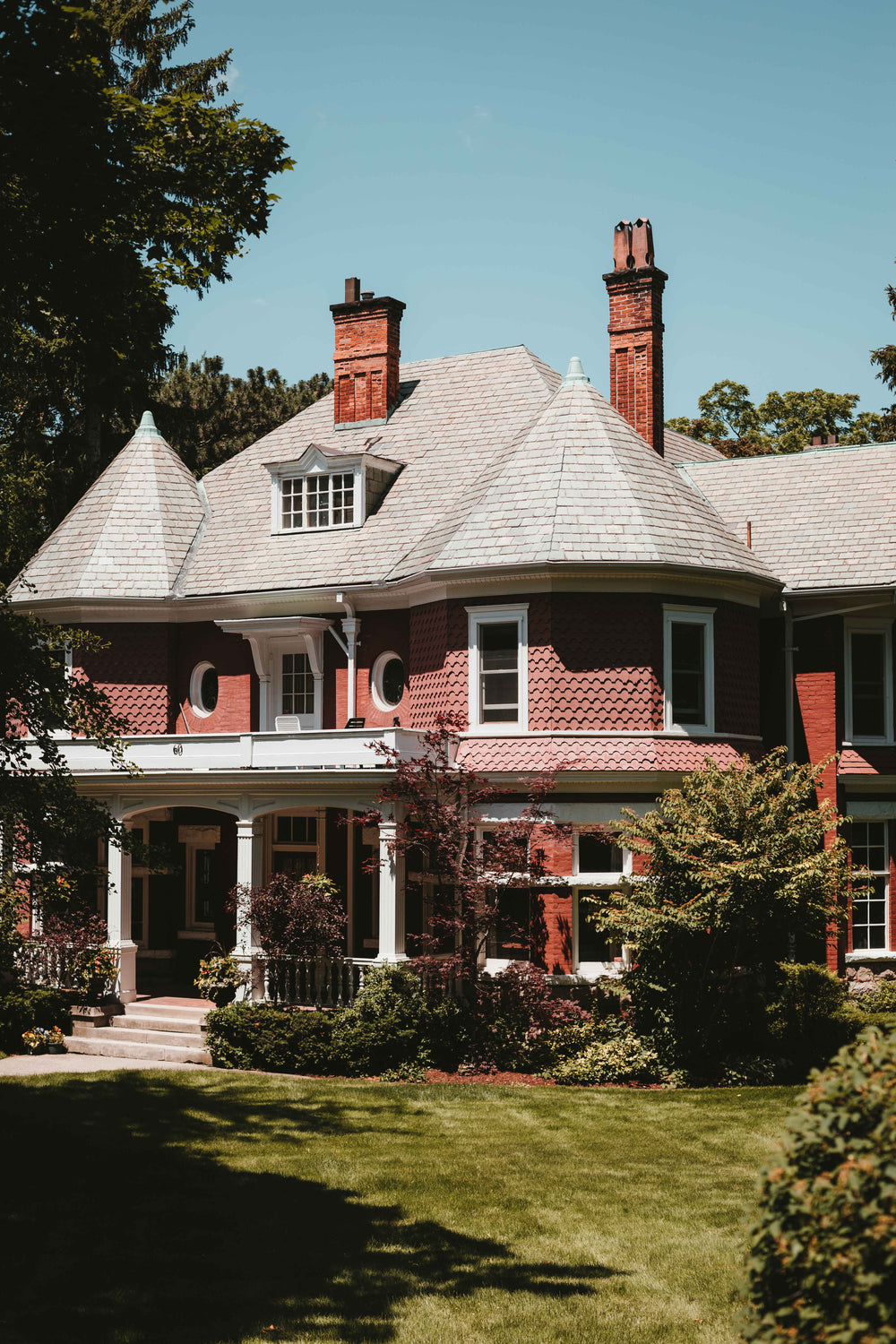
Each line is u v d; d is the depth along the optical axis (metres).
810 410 56.06
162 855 14.79
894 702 24.94
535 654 22.11
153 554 27.83
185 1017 21.94
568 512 22.48
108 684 27.20
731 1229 12.47
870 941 24.55
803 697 24.77
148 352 15.17
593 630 22.08
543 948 21.36
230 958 21.95
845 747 24.53
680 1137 15.93
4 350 19.23
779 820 19.28
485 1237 12.27
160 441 29.97
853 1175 6.16
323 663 25.92
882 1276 5.91
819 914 19.06
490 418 27.23
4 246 13.12
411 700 24.36
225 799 22.52
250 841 22.27
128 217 14.05
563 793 21.69
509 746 22.09
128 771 15.00
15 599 27.58
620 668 22.06
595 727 21.89
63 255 13.22
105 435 41.62
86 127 12.57
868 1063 6.85
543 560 21.70
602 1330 10.04
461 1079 19.31
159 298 15.08
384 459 26.97
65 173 12.42
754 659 24.06
